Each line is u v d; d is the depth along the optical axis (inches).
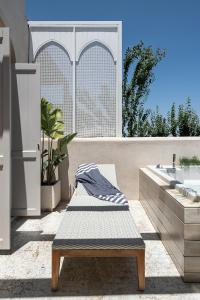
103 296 87.4
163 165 206.2
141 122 346.3
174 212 108.0
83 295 87.9
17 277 99.2
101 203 139.3
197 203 98.3
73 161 214.5
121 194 156.9
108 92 237.0
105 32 235.5
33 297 86.7
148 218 168.6
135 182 214.7
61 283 95.0
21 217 171.9
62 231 98.9
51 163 196.7
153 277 99.0
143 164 214.7
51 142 203.8
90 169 188.9
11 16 182.2
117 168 214.8
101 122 237.5
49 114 195.2
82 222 108.7
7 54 117.9
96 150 214.7
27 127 168.9
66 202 211.0
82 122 237.0
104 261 112.3
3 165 119.0
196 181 186.2
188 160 202.8
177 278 98.6
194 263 95.2
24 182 170.9
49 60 235.1
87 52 235.8
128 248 89.8
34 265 108.1
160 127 310.0
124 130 349.7
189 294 88.8
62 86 235.6
